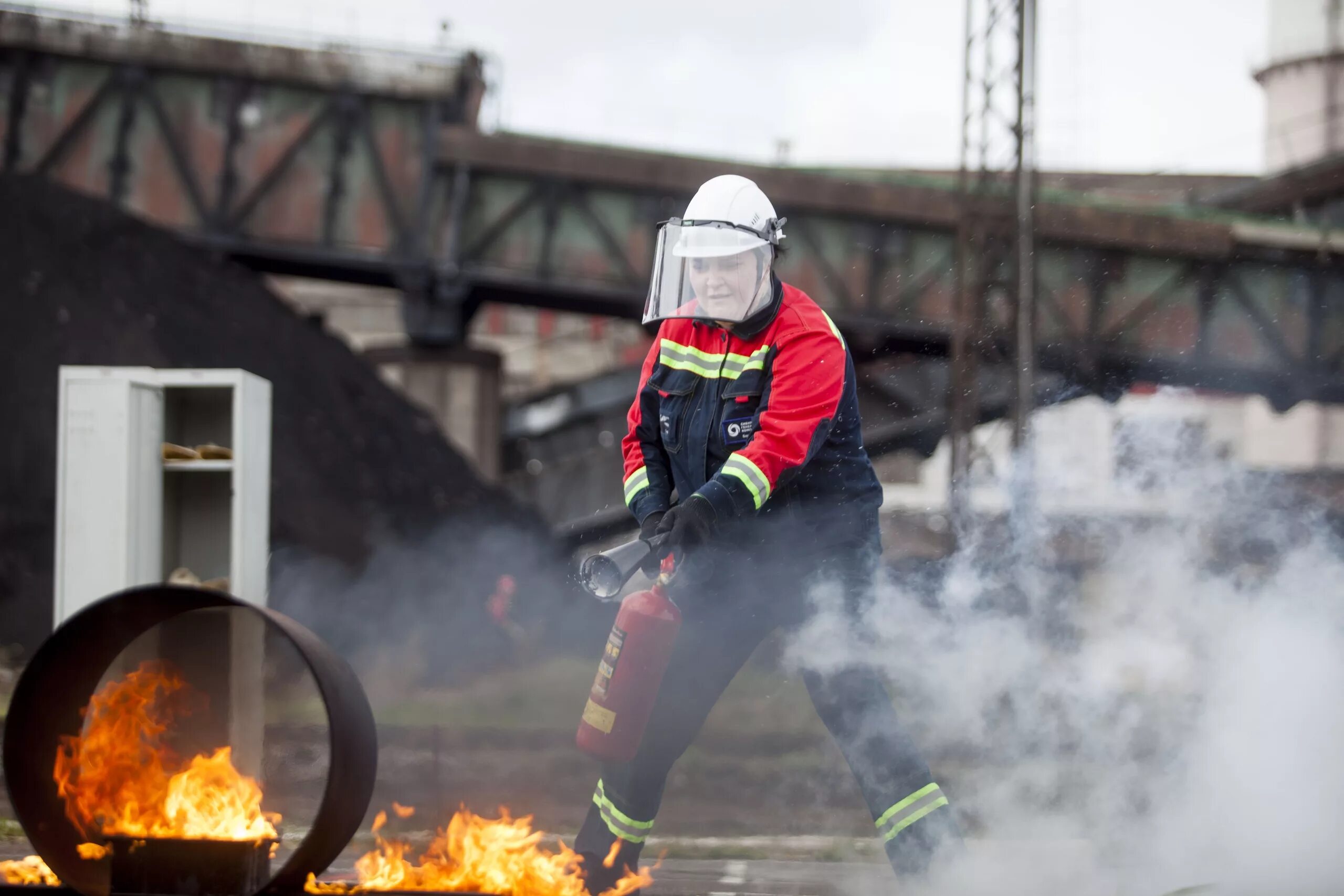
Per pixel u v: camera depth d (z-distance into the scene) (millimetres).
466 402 38438
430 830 8094
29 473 21469
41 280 26219
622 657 4238
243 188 36375
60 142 36000
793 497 4449
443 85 35938
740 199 4414
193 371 7656
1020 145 23891
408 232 36500
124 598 3797
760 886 6055
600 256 36625
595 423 52562
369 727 4074
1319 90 53531
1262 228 32031
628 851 4496
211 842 3797
